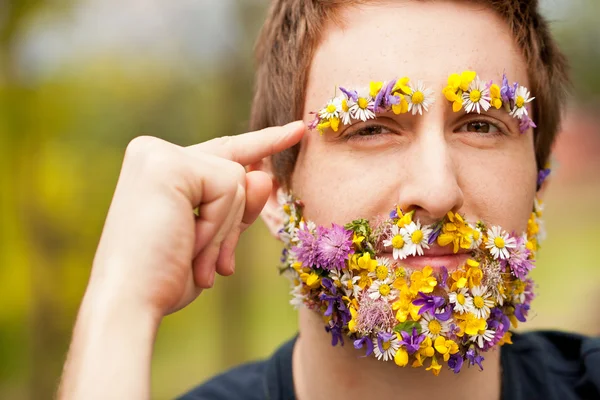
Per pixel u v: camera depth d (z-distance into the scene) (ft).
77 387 4.14
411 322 5.06
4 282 21.63
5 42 17.08
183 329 25.86
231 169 4.80
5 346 22.04
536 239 6.06
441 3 5.57
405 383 5.72
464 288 5.11
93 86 20.67
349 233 5.35
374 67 5.42
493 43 5.59
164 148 4.68
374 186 5.34
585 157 33.12
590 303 23.24
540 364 6.78
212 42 16.62
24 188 19.36
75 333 4.35
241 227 5.19
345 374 5.91
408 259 5.19
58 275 20.90
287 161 6.15
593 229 33.88
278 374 6.73
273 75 6.76
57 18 17.75
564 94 7.43
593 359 6.89
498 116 5.48
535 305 24.77
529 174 5.70
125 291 4.35
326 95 5.67
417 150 5.29
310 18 5.94
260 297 25.03
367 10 5.61
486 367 6.06
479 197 5.35
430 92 5.27
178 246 4.49
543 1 6.76
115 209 4.57
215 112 17.16
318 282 5.48
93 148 21.94
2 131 18.53
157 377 22.94
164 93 20.02
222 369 18.42
